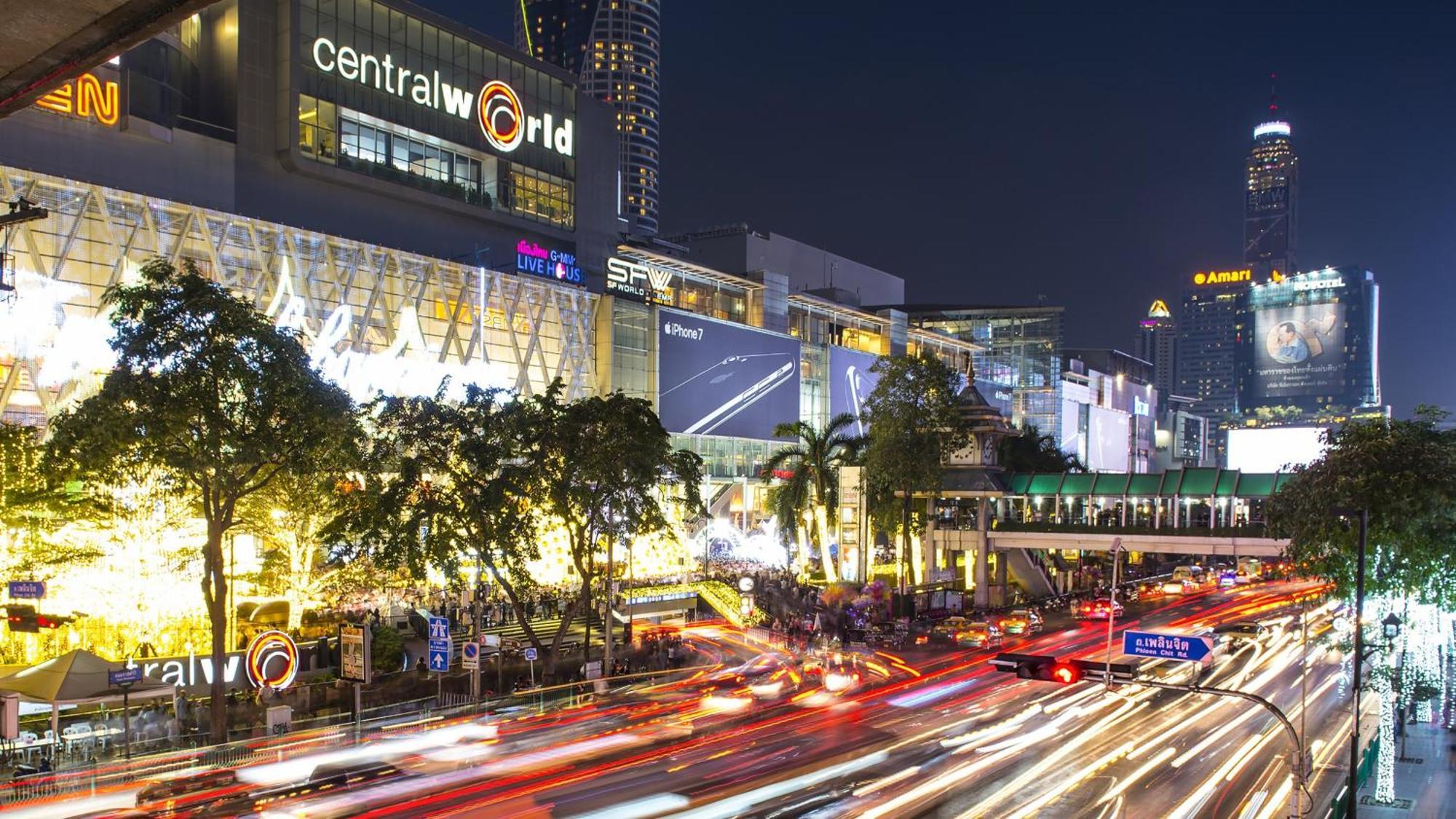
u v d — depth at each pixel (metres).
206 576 40.53
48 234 63.09
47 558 45.53
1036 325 194.25
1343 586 44.00
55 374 62.31
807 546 100.75
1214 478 86.56
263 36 78.94
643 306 106.56
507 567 52.91
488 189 96.75
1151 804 32.00
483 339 90.94
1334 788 34.75
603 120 110.50
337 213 84.19
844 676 56.03
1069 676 27.70
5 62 12.19
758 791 32.25
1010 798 32.44
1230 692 26.75
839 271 183.25
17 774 33.75
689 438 113.31
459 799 30.81
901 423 85.25
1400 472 42.66
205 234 70.62
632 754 37.47
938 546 95.06
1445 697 49.16
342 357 78.69
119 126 67.44
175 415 38.50
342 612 59.22
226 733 39.41
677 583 83.38
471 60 95.06
